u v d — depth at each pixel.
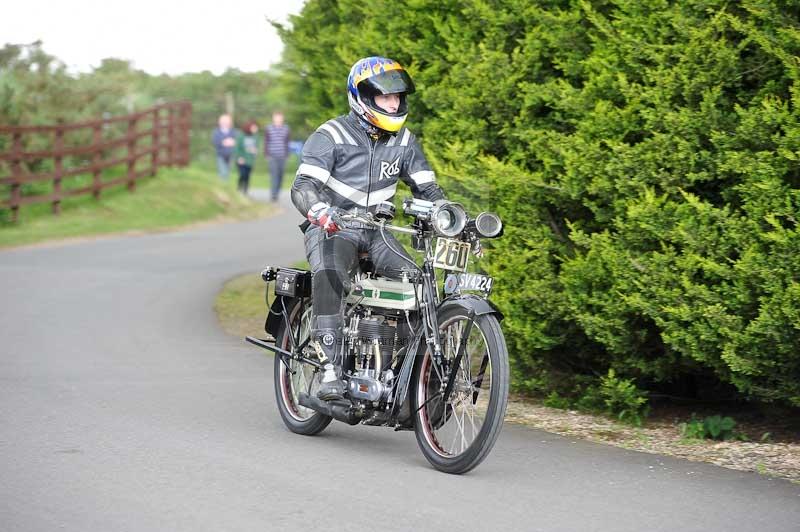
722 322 9.96
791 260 9.55
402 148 10.23
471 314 9.19
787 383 10.10
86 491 8.50
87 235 30.55
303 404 10.50
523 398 12.58
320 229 10.17
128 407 11.48
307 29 17.00
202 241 29.30
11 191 32.12
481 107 12.48
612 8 11.71
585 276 11.11
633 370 11.73
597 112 11.02
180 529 7.67
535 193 11.74
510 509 8.32
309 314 10.81
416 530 7.77
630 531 7.86
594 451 10.27
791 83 10.18
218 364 14.17
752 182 9.85
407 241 13.02
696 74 10.38
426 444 9.55
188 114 43.06
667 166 10.48
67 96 39.28
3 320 16.94
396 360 9.90
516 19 12.19
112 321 17.14
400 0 13.93
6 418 10.86
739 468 9.73
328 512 8.12
